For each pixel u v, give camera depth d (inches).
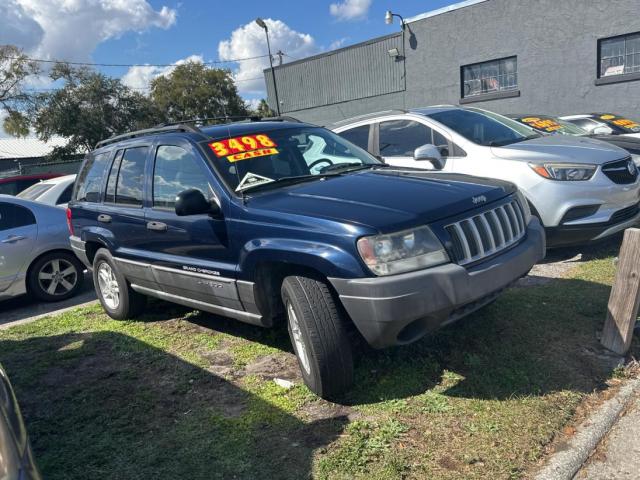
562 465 109.1
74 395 161.5
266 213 146.8
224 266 159.8
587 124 410.9
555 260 245.3
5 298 277.9
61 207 304.5
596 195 231.5
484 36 743.7
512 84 737.6
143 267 197.3
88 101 1579.7
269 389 150.9
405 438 121.9
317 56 991.6
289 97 1069.1
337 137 204.5
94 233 221.6
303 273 142.0
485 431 121.3
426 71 828.0
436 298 125.1
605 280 208.1
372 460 115.5
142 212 193.2
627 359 149.6
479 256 137.2
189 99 1915.6
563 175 233.3
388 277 124.3
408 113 285.0
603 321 171.2
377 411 133.7
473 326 174.9
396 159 279.7
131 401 153.6
